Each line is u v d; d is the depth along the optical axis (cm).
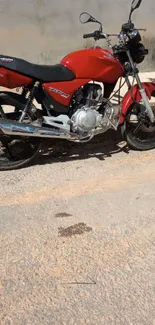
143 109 459
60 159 462
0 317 254
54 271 292
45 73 400
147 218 350
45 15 732
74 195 387
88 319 252
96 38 448
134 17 766
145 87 456
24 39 737
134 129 468
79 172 432
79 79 415
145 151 482
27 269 294
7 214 359
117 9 754
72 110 427
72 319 252
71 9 741
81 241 322
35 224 345
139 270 292
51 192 394
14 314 256
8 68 384
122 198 380
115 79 435
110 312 257
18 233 334
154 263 298
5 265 298
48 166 446
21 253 310
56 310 259
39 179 418
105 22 756
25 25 729
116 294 271
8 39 730
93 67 417
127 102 448
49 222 347
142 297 268
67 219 350
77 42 761
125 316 254
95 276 287
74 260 302
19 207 370
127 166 444
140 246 316
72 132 427
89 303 264
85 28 755
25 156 439
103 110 438
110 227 339
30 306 262
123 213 357
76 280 283
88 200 378
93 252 310
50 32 744
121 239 324
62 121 421
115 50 443
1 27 720
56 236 329
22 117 410
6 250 314
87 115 418
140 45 448
